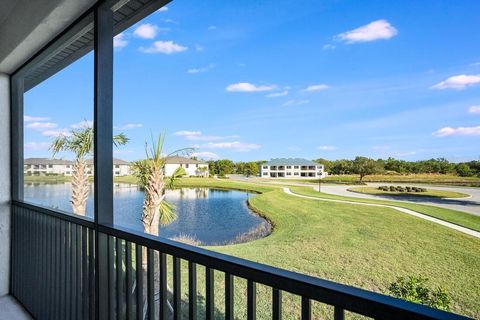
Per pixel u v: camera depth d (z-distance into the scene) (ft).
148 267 5.23
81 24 7.41
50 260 8.95
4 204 11.64
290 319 5.08
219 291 6.57
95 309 6.67
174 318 4.59
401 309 2.44
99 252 6.61
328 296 2.90
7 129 11.63
